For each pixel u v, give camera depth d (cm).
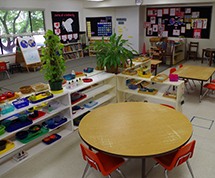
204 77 441
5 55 735
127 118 253
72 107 368
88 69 422
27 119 289
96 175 255
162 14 905
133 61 473
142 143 204
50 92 314
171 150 193
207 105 440
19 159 281
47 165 276
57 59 314
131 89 417
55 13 866
